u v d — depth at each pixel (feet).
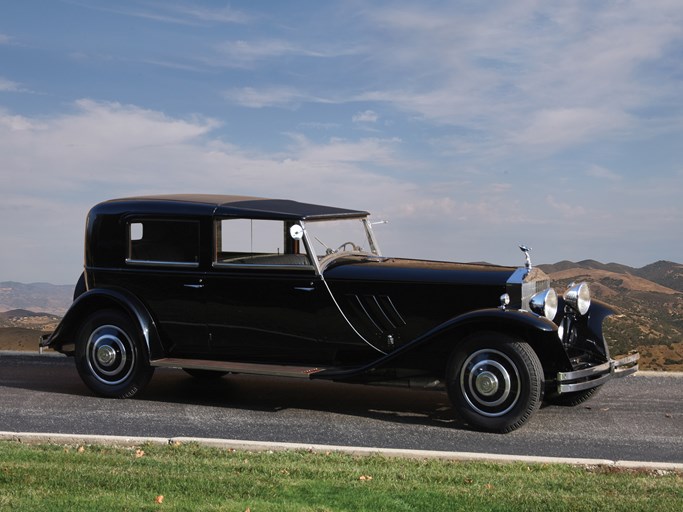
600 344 23.61
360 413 23.08
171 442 18.57
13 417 22.02
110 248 25.07
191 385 27.71
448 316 22.15
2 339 39.63
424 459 17.48
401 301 22.40
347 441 19.57
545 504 13.79
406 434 20.38
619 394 26.14
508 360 20.22
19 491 14.33
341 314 22.75
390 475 15.81
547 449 18.92
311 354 23.38
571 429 21.13
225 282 23.62
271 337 23.49
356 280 22.59
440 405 24.32
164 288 24.35
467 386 20.74
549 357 20.79
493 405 20.44
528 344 20.27
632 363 23.90
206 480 15.14
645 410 23.67
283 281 23.12
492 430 20.48
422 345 21.27
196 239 23.95
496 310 20.49
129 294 24.72
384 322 22.67
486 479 15.60
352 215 25.12
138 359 24.40
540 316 20.56
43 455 17.08
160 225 24.43
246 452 17.80
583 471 16.47
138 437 18.83
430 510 13.53
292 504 13.71
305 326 23.09
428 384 21.59
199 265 23.89
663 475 16.31
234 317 23.68
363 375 21.90
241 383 28.22
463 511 13.47
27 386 27.14
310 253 22.82
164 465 16.29
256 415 22.67
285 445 18.11
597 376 22.26
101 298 24.84
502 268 22.86
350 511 13.44
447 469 16.44
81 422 21.44
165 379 28.96
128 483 14.89
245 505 13.62
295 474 15.74
